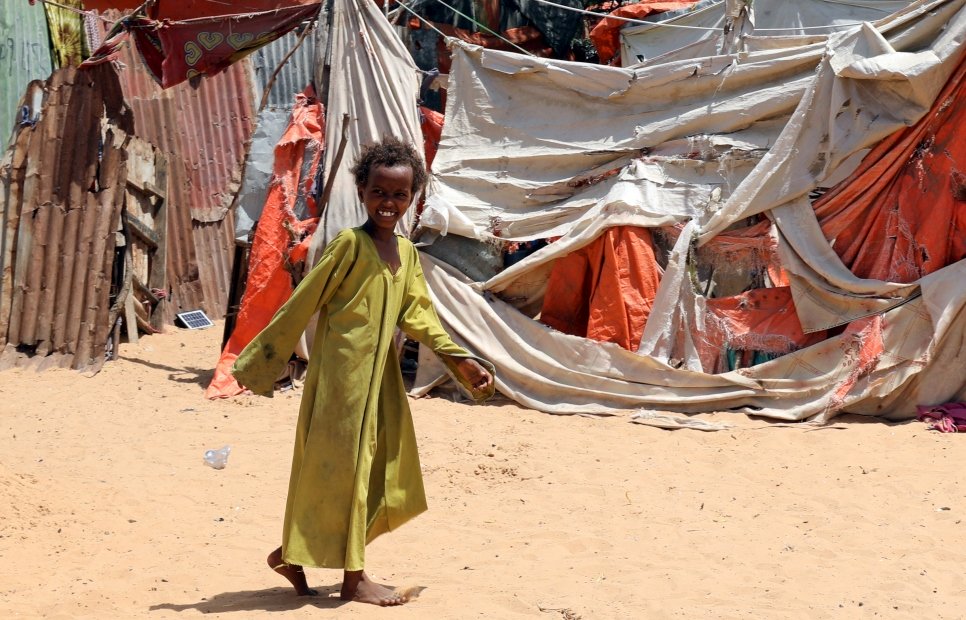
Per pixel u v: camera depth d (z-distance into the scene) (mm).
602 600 4680
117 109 11672
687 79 9344
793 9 10047
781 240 8805
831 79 8734
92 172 10648
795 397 8555
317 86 10250
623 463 7316
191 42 10281
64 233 10500
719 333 8859
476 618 4367
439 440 7879
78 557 5266
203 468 7156
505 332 9289
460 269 9656
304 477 4418
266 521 6039
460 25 13906
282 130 10430
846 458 7375
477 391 4676
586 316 9523
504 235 9625
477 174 9820
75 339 10336
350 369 4402
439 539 5723
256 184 10297
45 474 6805
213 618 4305
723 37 9547
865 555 5441
